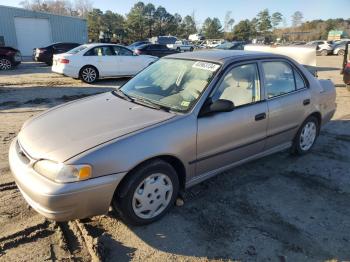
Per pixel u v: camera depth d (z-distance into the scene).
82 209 2.64
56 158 2.61
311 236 3.05
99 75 12.18
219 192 3.77
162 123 3.05
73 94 9.53
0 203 3.39
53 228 3.03
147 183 2.97
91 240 2.85
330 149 5.17
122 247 2.84
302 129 4.64
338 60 25.02
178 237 2.99
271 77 4.07
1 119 6.53
